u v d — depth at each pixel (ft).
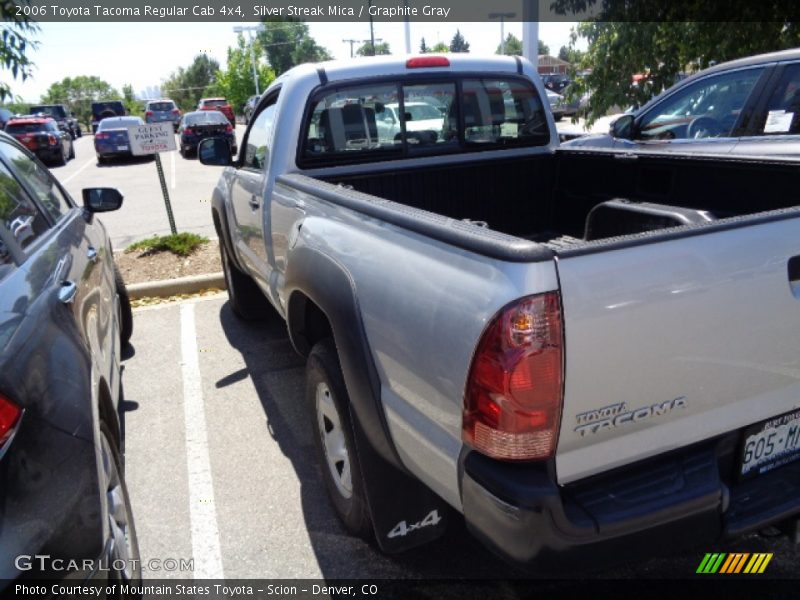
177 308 20.25
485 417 5.77
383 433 7.53
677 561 8.87
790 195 9.57
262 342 17.24
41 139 68.28
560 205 14.16
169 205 25.29
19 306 6.78
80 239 10.91
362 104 12.52
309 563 9.16
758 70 17.04
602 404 5.83
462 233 6.12
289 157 12.13
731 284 6.15
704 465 6.50
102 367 8.82
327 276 8.29
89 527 6.19
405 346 6.74
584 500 6.04
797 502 6.79
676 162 11.25
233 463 11.69
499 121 13.74
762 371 6.62
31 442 5.78
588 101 29.76
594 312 5.58
